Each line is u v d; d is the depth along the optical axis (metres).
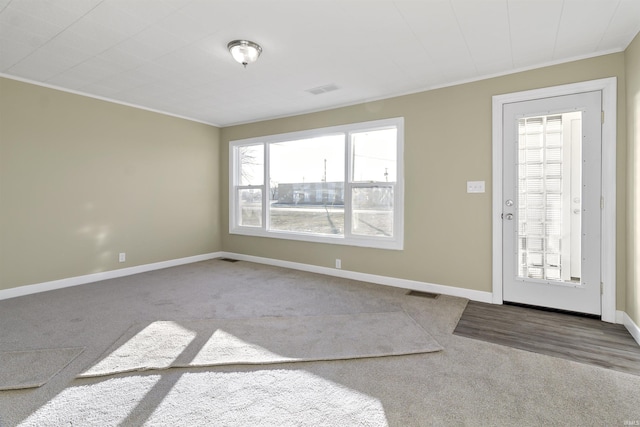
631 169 2.49
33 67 3.10
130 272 4.38
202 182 5.31
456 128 3.43
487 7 2.11
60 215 3.72
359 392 1.80
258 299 3.37
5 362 2.07
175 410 1.65
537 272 3.07
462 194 3.42
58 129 3.67
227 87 3.61
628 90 2.55
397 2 2.05
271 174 5.11
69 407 1.66
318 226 4.61
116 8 2.10
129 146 4.33
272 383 1.89
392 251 3.88
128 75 3.27
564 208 2.95
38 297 3.38
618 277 2.69
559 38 2.51
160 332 2.55
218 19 2.24
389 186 3.96
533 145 3.06
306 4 2.07
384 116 3.90
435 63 2.97
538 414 1.62
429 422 1.57
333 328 2.63
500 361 2.12
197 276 4.29
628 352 2.23
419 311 3.03
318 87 3.59
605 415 1.61
